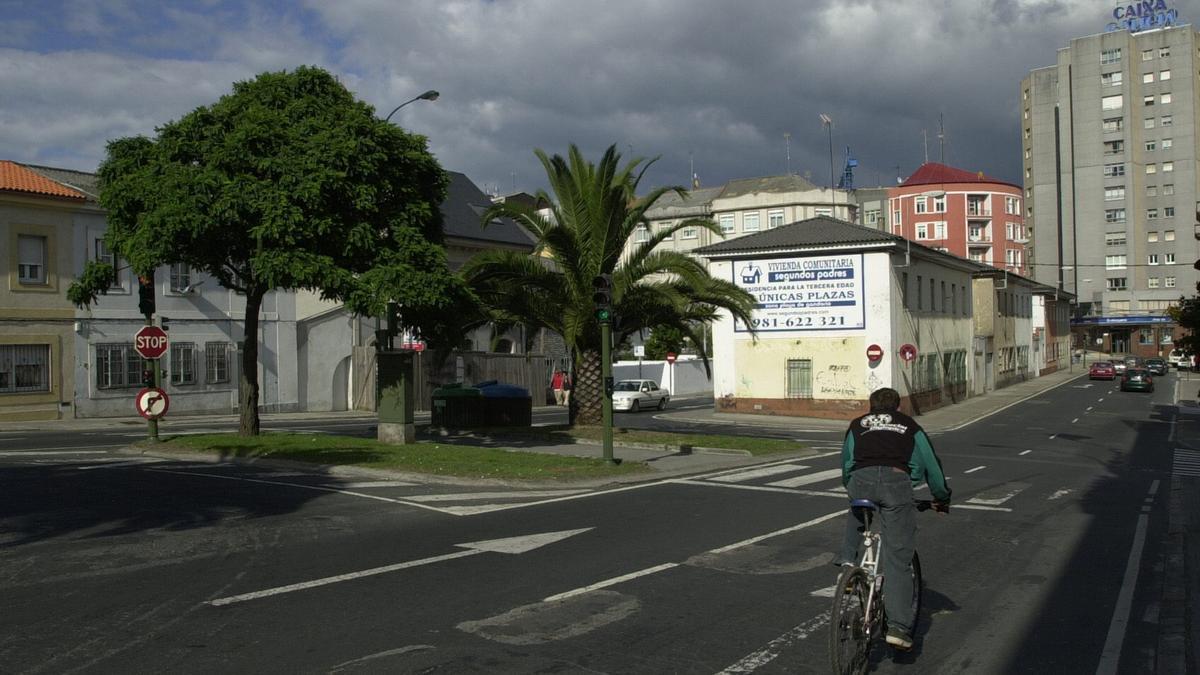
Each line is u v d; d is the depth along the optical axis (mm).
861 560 6379
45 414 30750
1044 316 80250
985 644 6848
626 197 23484
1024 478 18281
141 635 6551
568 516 12234
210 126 18047
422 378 41562
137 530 10344
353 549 9648
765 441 23953
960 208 99500
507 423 26906
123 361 33031
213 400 35781
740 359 40594
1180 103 95938
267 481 14461
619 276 23906
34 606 7246
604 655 6312
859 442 6059
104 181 19094
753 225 84562
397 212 19031
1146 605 8117
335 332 40969
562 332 24828
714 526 11641
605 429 17703
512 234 52469
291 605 7418
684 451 21578
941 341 46219
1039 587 8750
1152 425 35406
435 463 16359
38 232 30781
